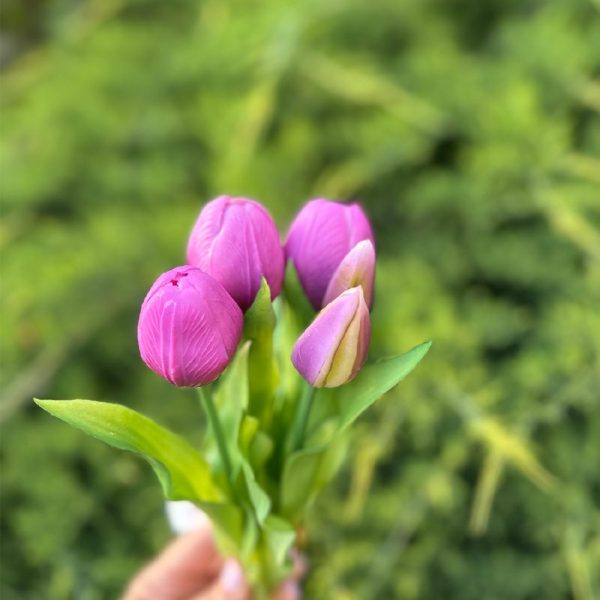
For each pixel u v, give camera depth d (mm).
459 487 876
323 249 545
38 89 1267
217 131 1084
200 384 523
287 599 696
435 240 1015
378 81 1087
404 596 862
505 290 1017
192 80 1202
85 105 1177
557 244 982
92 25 1365
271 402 595
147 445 571
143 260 1027
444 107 1075
